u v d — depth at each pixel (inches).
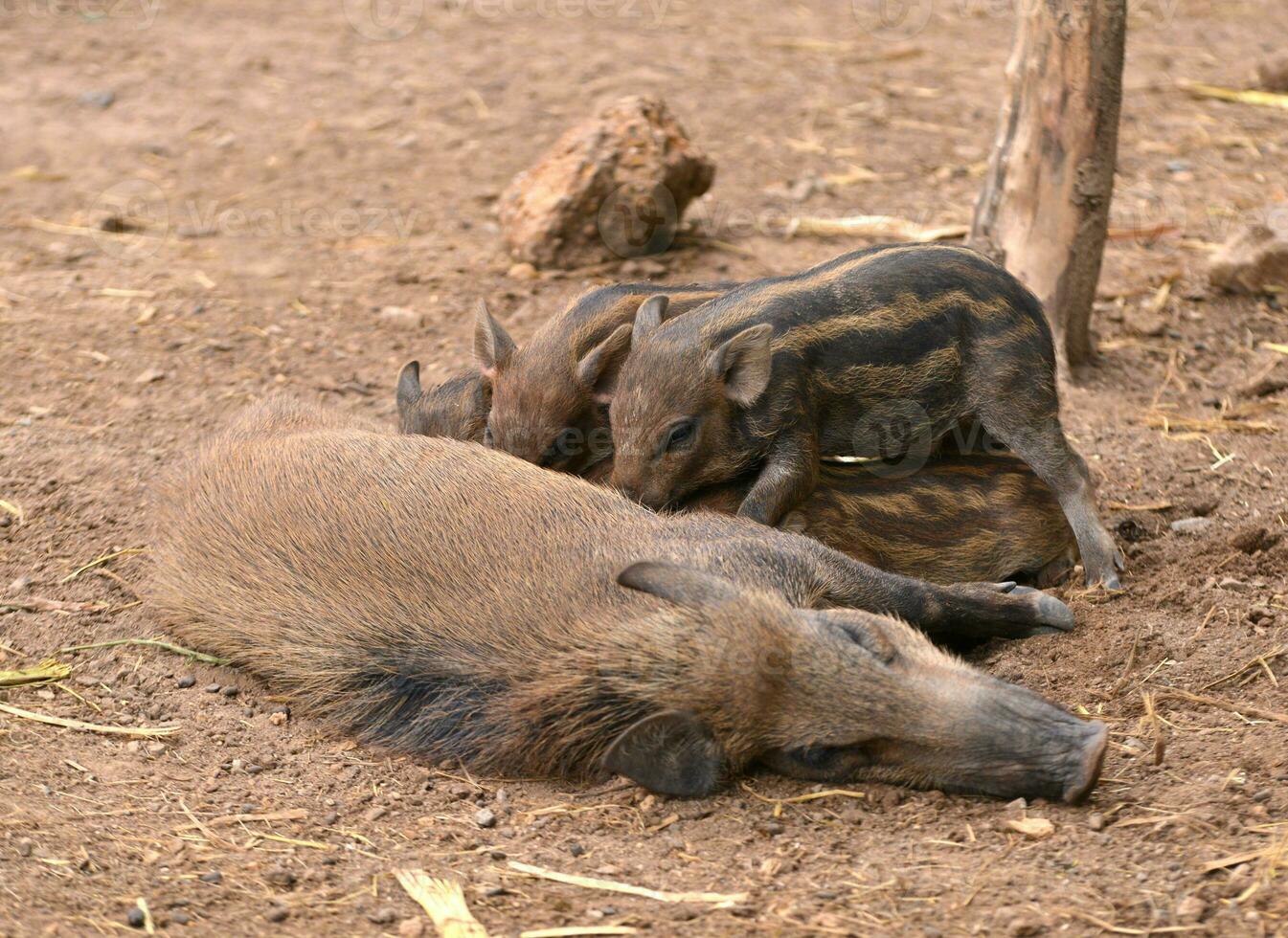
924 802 416.5
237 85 1124.5
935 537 537.3
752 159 965.2
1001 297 541.6
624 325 563.8
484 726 449.4
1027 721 402.3
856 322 523.8
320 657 473.7
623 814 423.5
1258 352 713.6
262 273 837.2
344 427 595.8
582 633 442.9
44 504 595.5
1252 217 823.1
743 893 376.5
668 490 511.8
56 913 362.9
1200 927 348.5
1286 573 514.9
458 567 470.0
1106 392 683.4
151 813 418.0
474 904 376.8
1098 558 527.2
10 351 738.8
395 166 978.1
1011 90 684.7
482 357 585.9
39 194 952.3
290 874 388.5
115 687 485.4
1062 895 363.9
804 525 522.0
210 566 503.8
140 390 706.8
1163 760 419.2
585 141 821.2
